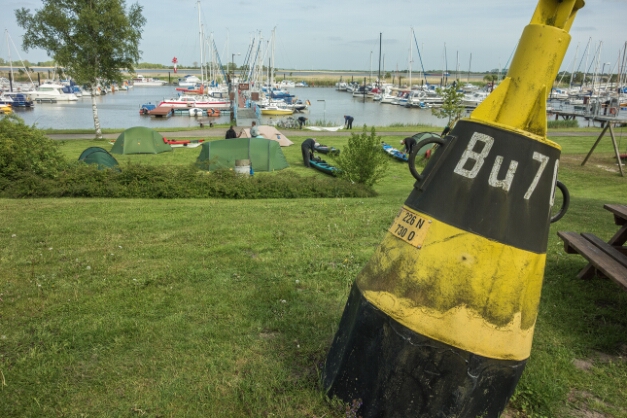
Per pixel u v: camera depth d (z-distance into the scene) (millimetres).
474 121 2979
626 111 53281
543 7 2988
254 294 5098
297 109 64250
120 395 3354
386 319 2914
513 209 2840
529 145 2863
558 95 85188
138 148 23250
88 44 28375
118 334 4188
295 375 3615
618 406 3385
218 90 79875
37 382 3463
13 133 13039
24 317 4488
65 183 12648
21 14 28391
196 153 23766
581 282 5602
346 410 3051
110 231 7770
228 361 3760
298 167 20734
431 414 2844
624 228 5566
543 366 3748
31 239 7176
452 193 2908
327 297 5102
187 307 4766
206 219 8836
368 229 8039
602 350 4133
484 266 2805
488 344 2795
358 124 49406
